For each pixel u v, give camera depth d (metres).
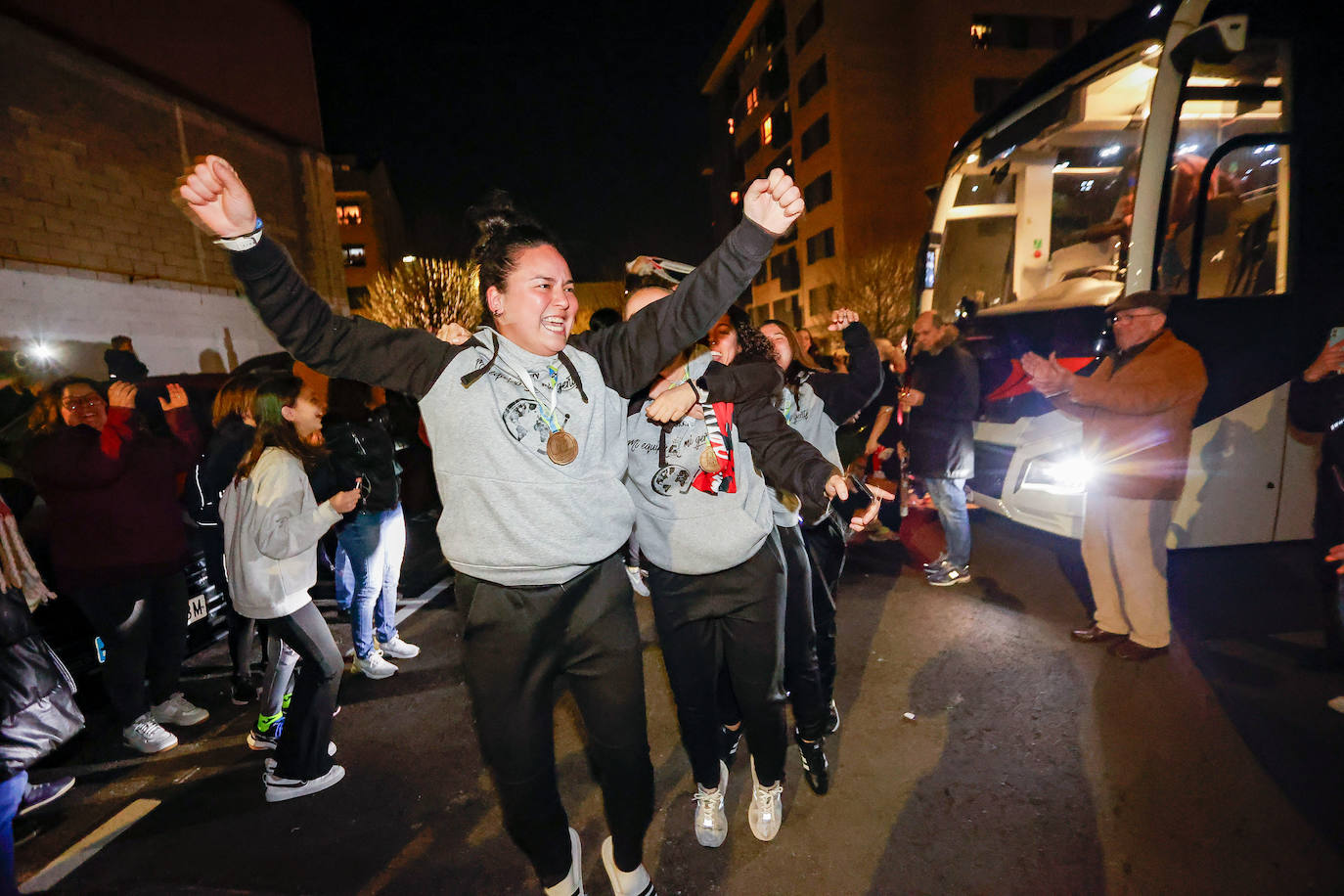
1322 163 4.07
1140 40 4.30
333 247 12.12
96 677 3.64
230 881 2.43
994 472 4.98
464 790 2.89
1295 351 4.06
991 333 5.16
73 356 7.44
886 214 28.69
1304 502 4.14
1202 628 3.81
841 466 3.01
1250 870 2.15
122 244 8.30
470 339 1.65
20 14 7.18
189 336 8.97
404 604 5.30
